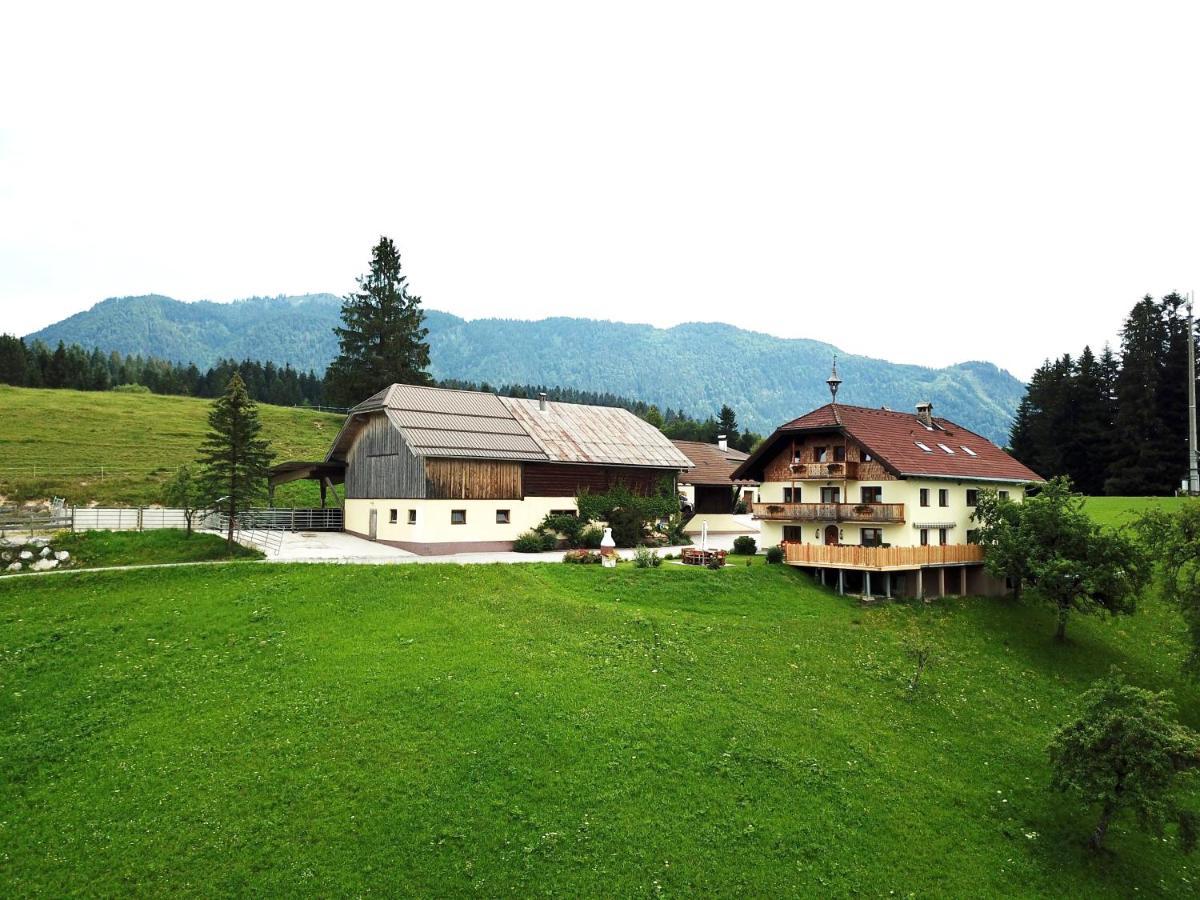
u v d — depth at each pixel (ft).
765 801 80.02
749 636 119.03
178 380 597.11
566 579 137.18
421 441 172.24
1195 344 264.72
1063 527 140.05
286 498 233.55
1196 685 127.34
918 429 179.11
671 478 215.92
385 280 303.68
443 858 69.62
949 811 83.56
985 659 127.13
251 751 82.48
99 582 124.98
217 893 65.57
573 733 86.17
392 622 113.29
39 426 266.98
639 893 67.87
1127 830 84.74
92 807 75.00
